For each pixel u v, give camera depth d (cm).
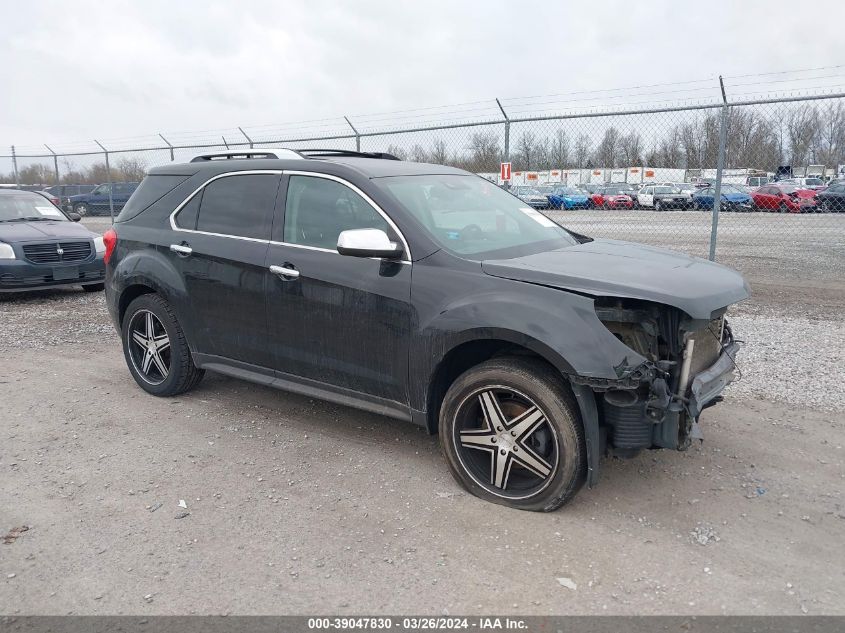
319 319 413
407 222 386
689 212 1161
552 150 1156
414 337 373
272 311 436
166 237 499
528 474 364
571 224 1169
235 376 474
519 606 277
